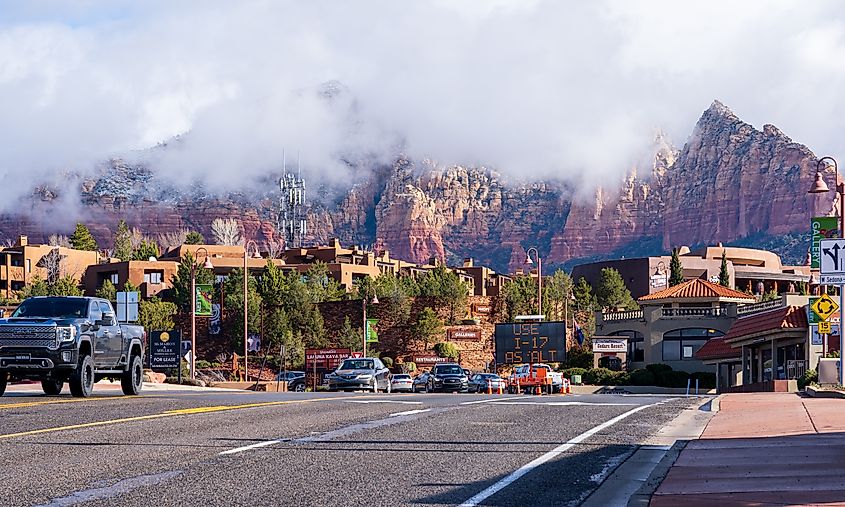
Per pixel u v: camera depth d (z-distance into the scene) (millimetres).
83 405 22547
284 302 114312
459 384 60250
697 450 16078
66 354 24906
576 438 17062
